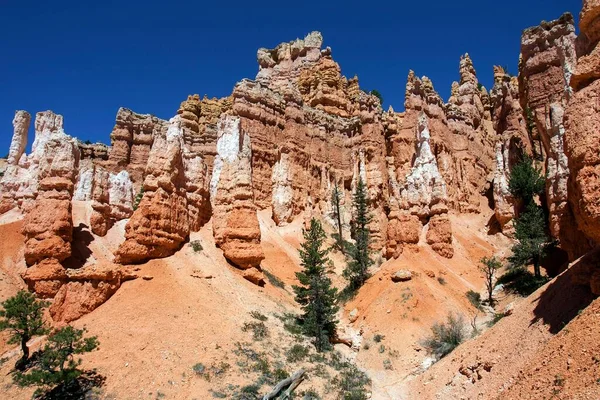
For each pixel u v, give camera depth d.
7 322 25.83
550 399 13.78
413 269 42.16
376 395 28.69
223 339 29.69
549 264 42.72
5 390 24.53
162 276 34.78
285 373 27.55
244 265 40.50
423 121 58.31
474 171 67.81
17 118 48.41
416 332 34.50
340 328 37.16
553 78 49.94
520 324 23.28
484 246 54.19
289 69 94.25
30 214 34.69
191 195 43.22
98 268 32.44
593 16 19.06
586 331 15.37
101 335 28.33
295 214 61.03
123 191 46.72
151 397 23.95
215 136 63.38
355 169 68.38
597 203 16.02
